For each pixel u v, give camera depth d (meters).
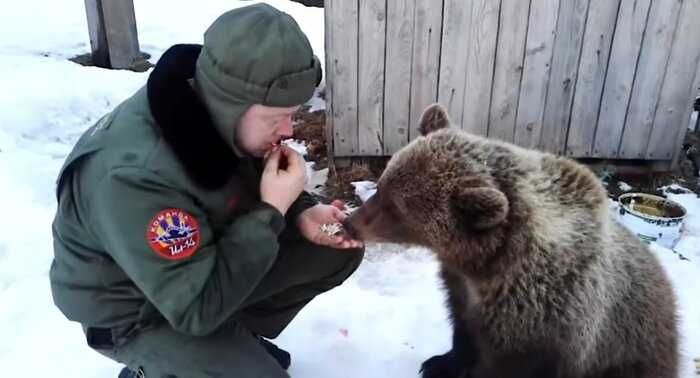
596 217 2.45
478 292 2.55
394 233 2.59
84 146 2.08
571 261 2.38
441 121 2.73
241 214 2.28
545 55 4.70
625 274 2.58
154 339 2.34
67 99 5.97
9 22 8.12
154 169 1.99
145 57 7.45
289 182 2.19
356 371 3.06
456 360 3.00
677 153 4.97
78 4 9.06
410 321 3.38
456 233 2.38
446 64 4.76
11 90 5.86
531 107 4.90
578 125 4.94
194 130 2.00
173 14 8.77
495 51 4.71
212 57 1.92
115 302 2.28
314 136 5.66
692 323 3.42
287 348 3.18
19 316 3.30
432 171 2.40
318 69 2.07
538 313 2.41
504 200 2.19
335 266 2.80
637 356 2.72
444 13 4.60
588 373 2.69
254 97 1.93
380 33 4.67
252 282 2.18
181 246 2.03
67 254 2.22
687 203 4.74
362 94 4.87
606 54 4.67
